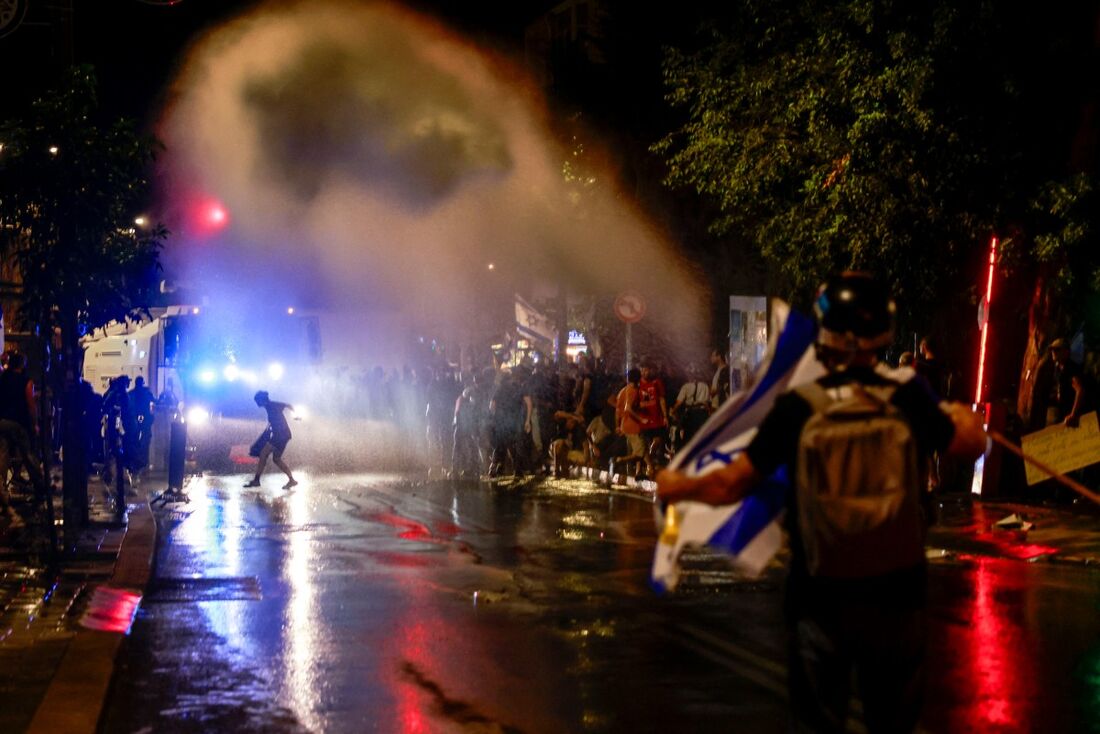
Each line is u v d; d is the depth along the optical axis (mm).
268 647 9438
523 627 10078
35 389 24266
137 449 24250
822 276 22062
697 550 14078
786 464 4461
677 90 24406
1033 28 18984
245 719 7516
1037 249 18828
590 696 7930
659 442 24516
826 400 4363
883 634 4379
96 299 16469
